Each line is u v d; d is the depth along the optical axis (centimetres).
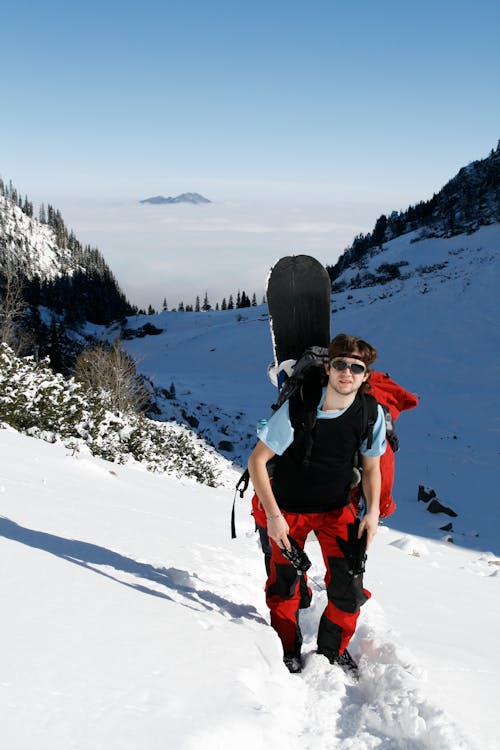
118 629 210
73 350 6175
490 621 432
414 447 3541
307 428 272
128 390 2461
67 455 798
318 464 279
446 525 2080
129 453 1212
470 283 8944
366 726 208
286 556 271
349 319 8238
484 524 2208
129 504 577
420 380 5609
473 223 13250
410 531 1969
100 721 150
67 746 137
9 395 966
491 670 301
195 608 288
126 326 14012
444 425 4059
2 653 170
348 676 261
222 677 192
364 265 12625
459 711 232
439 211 14800
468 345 6650
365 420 278
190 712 164
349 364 265
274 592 292
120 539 388
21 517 363
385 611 379
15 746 132
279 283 349
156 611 244
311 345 347
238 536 570
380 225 17025
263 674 216
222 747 155
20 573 241
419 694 223
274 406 286
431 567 675
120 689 168
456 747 189
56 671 168
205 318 13400
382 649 278
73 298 18238
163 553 386
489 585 643
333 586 276
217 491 1107
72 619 208
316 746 192
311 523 287
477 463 3225
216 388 5659
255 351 7838
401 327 7544
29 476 548
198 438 2127
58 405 1055
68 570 268
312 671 255
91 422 1096
